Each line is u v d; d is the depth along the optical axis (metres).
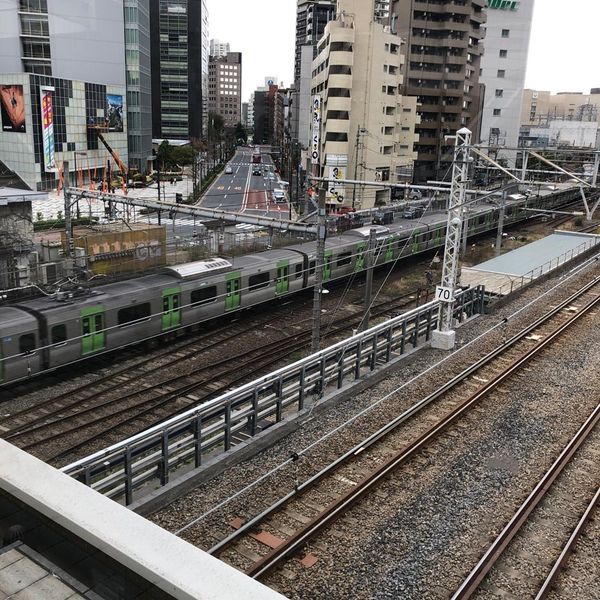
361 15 58.72
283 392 13.12
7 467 3.61
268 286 25.56
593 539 9.90
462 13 74.94
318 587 8.55
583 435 13.52
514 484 11.59
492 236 46.94
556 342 20.91
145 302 20.16
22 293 23.58
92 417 15.08
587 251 38.56
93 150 68.75
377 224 36.25
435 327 21.27
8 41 65.75
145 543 3.01
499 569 9.11
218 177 89.25
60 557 3.23
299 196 65.56
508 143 88.81
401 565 9.10
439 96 78.00
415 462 12.24
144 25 81.31
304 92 84.75
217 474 11.26
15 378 16.52
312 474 11.47
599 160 18.38
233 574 2.86
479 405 15.29
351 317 25.00
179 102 115.50
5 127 57.16
